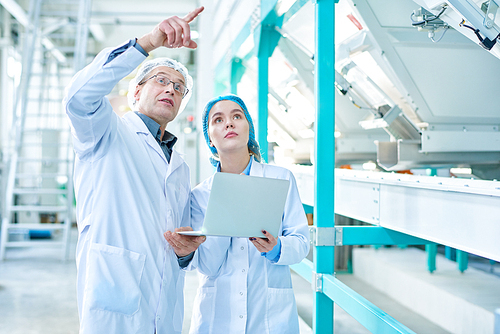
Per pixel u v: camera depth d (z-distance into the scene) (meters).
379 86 2.72
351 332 3.03
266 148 3.39
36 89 8.46
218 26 5.88
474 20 1.42
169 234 1.32
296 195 1.54
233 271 1.44
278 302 1.43
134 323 1.26
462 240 1.43
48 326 3.23
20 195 7.11
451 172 3.22
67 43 8.87
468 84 2.51
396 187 1.88
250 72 5.07
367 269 4.23
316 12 2.00
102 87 1.20
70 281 4.50
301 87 4.00
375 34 2.36
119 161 1.36
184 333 3.04
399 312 3.38
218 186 1.10
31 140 8.28
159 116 1.49
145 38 1.25
